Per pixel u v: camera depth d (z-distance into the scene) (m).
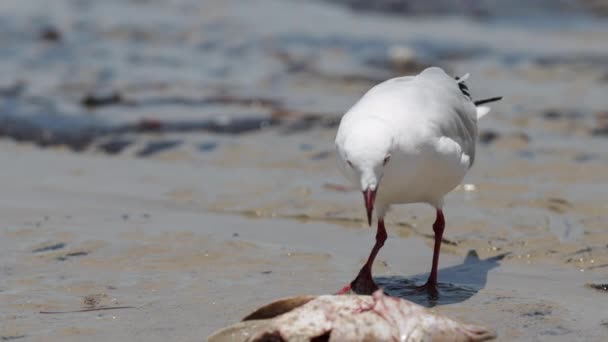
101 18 26.12
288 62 22.91
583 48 25.09
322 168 14.36
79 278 9.52
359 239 11.10
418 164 8.59
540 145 15.29
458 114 9.51
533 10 30.97
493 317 8.44
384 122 8.28
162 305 8.75
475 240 10.85
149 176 14.12
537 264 10.13
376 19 29.14
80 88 19.98
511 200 12.30
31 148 16.11
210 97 19.39
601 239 10.67
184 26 26.02
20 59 21.97
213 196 12.92
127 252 10.38
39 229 11.21
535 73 21.86
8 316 8.41
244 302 8.84
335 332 7.55
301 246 10.77
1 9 26.14
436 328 7.66
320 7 30.09
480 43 25.53
